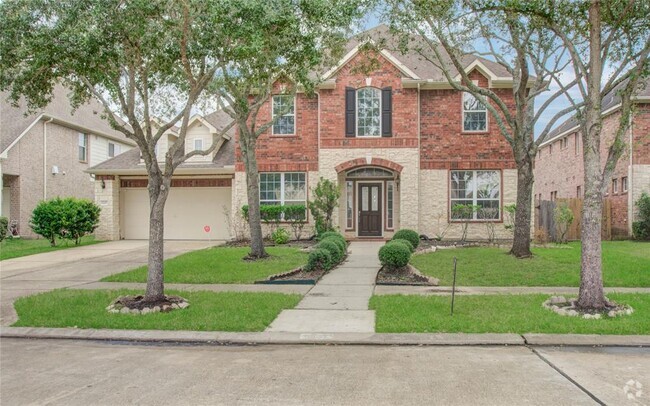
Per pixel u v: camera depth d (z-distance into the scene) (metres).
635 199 22.73
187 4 8.20
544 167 35.28
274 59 10.26
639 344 7.23
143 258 16.48
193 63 10.09
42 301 9.95
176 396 5.34
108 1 8.34
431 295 10.35
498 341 7.36
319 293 10.84
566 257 14.80
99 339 7.80
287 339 7.55
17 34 8.69
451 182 20.73
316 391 5.46
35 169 25.31
